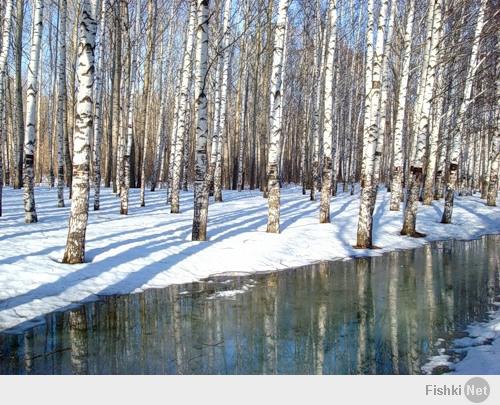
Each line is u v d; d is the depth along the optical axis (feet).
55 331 20.42
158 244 36.35
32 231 38.42
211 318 22.54
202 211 38.70
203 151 38.42
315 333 20.52
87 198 29.91
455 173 56.59
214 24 78.59
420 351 18.31
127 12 55.72
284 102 115.34
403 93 60.44
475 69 56.54
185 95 54.70
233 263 33.88
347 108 106.32
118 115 78.28
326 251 39.91
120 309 23.62
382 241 45.55
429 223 56.65
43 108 129.70
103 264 30.04
